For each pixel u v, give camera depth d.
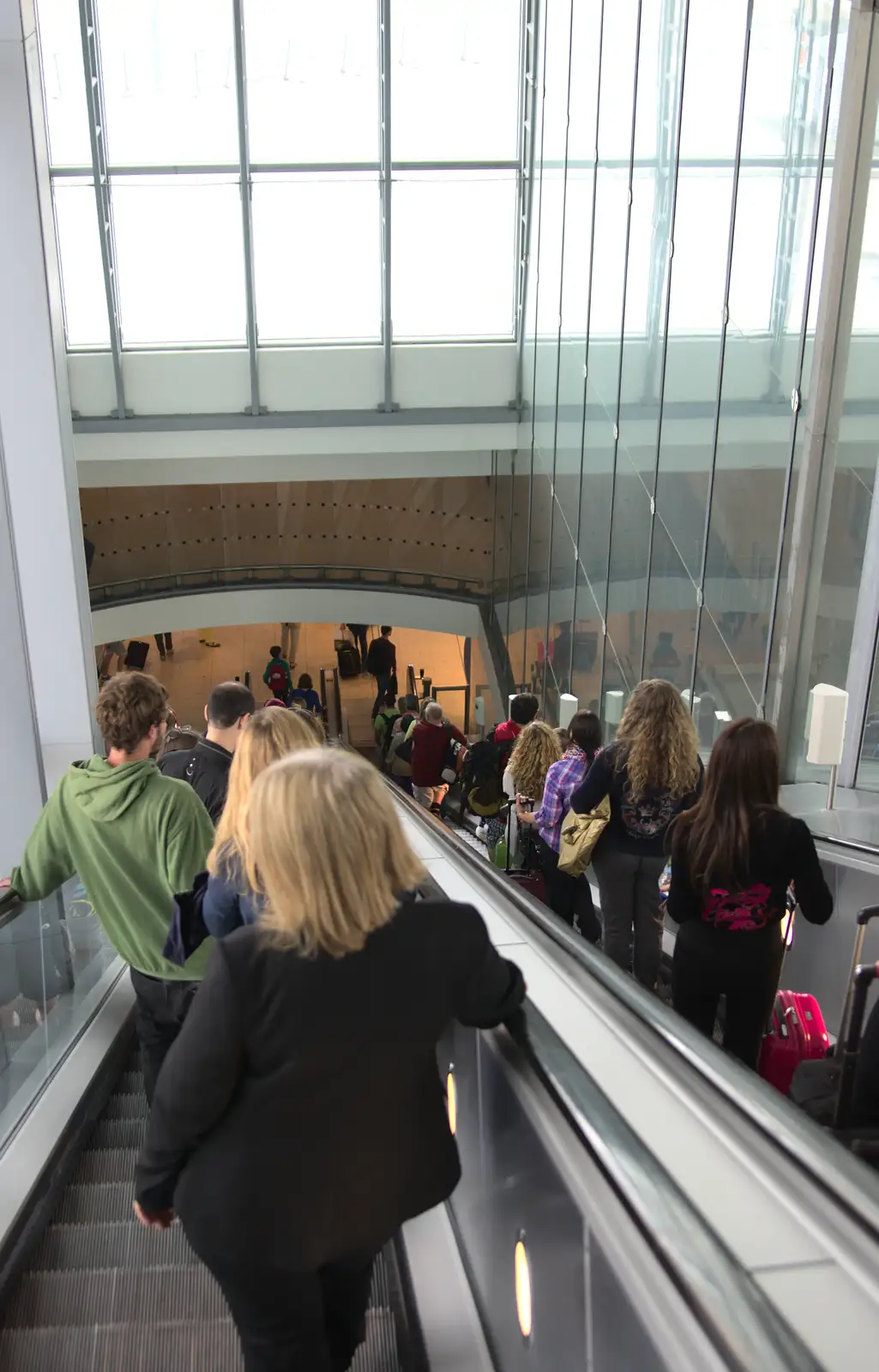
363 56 11.59
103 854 2.67
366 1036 1.39
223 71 11.52
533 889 5.25
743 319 6.59
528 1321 1.67
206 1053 1.37
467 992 1.49
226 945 1.38
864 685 5.48
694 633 7.72
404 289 12.70
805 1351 0.92
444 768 9.95
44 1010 3.43
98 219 11.99
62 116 11.55
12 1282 2.47
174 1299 2.42
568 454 11.10
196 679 23.05
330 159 12.02
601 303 9.71
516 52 11.72
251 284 12.45
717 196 6.96
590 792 3.69
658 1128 1.41
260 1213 1.42
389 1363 2.11
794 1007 3.00
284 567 18.88
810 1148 1.30
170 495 19.98
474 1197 2.06
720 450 7.09
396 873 1.42
